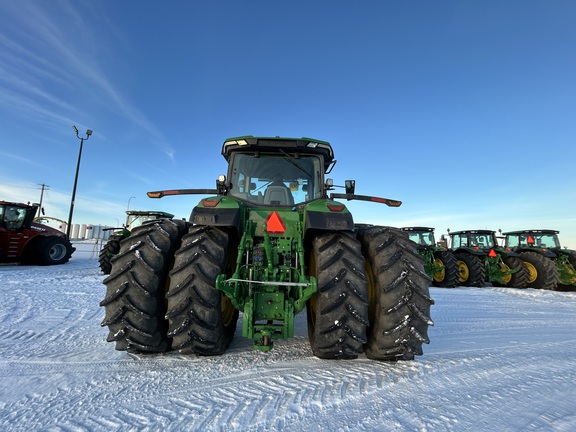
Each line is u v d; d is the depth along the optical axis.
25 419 1.52
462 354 2.74
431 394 1.88
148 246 2.28
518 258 10.39
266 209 2.94
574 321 4.67
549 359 2.65
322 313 2.10
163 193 3.29
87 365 2.22
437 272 9.98
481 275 10.09
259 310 2.26
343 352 2.14
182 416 1.56
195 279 2.12
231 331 2.75
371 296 2.39
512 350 2.93
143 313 2.15
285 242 2.51
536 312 5.52
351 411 1.64
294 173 3.17
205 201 2.48
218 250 2.23
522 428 1.54
